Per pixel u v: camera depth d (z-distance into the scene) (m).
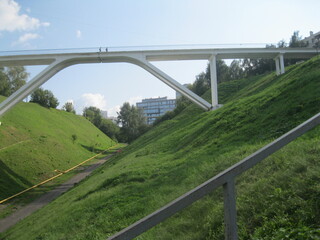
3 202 20.31
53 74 30.39
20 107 49.47
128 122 76.62
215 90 31.75
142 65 31.30
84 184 17.16
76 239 6.76
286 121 10.16
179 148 15.87
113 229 6.50
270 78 33.75
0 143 32.03
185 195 2.25
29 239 9.13
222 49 31.59
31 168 28.75
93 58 30.22
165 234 5.10
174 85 31.86
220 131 13.74
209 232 4.42
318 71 13.78
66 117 65.69
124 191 9.51
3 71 65.44
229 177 2.38
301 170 4.87
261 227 3.74
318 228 3.13
